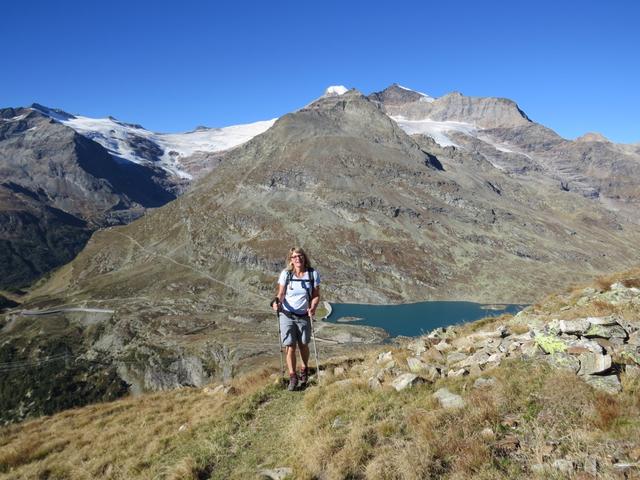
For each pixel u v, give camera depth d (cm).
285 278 1287
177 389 2245
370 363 1445
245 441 1098
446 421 852
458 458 734
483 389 937
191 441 1223
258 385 1619
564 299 1728
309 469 839
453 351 1340
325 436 917
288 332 1280
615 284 1641
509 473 677
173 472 1012
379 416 954
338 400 1098
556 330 1102
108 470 1234
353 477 791
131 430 1569
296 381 1311
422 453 761
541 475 652
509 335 1358
